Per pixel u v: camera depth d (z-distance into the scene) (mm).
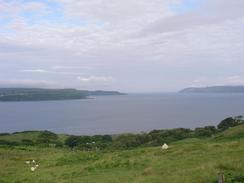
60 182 27453
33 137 110688
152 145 81312
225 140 49188
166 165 27875
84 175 29312
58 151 70812
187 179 20703
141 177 24188
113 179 25312
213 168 22438
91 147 87625
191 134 90250
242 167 22016
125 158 35938
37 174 33719
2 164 45156
